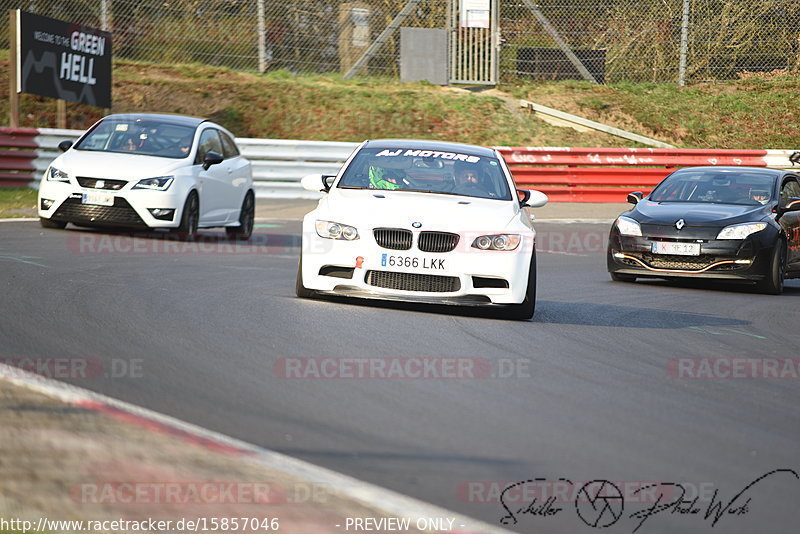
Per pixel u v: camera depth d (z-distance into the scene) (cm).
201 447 1426
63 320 2356
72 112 7712
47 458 1332
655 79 9525
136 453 1377
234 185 4931
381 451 1492
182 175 4431
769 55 9400
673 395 2012
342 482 1324
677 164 7806
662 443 1641
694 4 9350
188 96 8175
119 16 8388
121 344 2133
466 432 1630
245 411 1669
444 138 8394
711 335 2864
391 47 9125
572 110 9006
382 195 2970
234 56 8756
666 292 3947
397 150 3262
